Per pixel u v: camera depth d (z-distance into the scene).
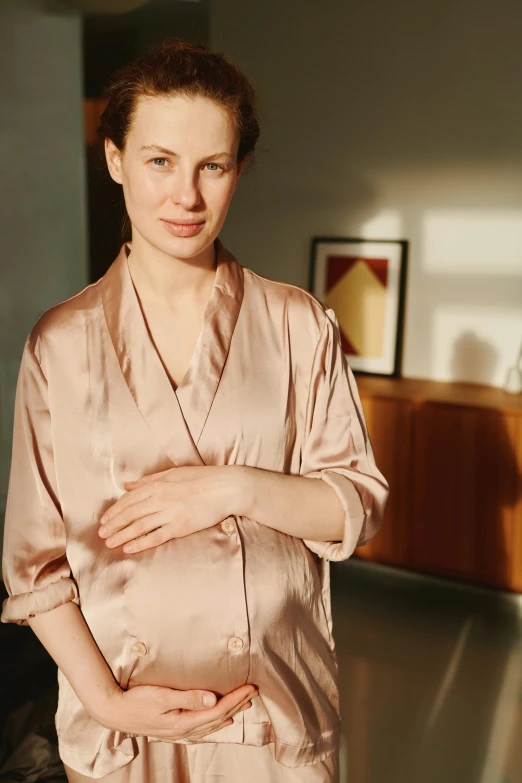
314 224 4.27
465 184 3.86
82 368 1.03
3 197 3.59
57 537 1.05
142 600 0.98
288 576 1.02
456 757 2.55
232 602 0.98
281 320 1.07
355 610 3.64
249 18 4.30
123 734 1.04
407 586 3.86
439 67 3.84
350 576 3.98
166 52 0.92
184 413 1.01
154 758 1.07
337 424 1.08
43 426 1.04
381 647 3.30
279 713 1.02
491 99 3.74
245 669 0.99
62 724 1.08
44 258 3.76
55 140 3.73
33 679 2.57
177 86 0.88
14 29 3.52
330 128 4.15
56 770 2.19
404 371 4.14
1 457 3.71
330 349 1.08
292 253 4.36
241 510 0.99
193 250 0.95
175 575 0.98
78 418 1.02
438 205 3.95
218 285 1.04
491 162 3.79
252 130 1.00
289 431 1.06
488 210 3.83
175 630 0.98
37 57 3.62
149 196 0.92
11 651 2.72
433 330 4.03
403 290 4.05
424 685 3.01
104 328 1.03
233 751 1.06
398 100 3.96
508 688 2.98
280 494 1.00
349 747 2.60
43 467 1.05
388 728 2.72
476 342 3.93
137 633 0.99
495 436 3.46
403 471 3.70
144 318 1.03
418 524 3.71
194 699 0.98
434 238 3.98
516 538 3.50
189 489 0.98
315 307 1.09
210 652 0.98
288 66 4.22
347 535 1.03
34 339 1.04
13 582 1.04
